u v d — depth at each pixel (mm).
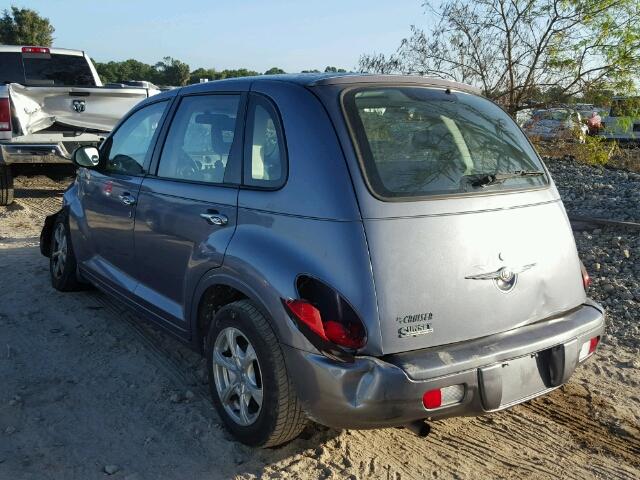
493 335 3289
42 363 4516
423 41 11672
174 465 3432
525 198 3578
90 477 3314
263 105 3629
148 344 4871
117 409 3957
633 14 10664
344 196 3094
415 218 3152
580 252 7105
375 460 3547
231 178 3684
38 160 9500
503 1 11219
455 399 3096
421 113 3590
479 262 3254
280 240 3275
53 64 11219
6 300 5656
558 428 3951
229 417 3637
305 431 3768
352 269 3008
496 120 3945
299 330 3062
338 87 3469
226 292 3836
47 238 6188
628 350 5074
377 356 2992
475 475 3467
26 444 3564
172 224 4062
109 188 4902
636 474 3531
